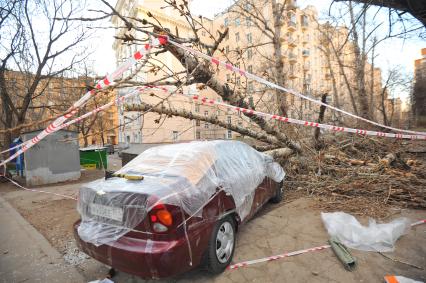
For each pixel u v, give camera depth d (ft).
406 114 114.32
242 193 10.89
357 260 9.19
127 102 12.94
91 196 8.54
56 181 32.19
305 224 12.62
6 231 14.60
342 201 15.38
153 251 6.89
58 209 18.93
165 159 10.27
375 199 15.29
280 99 26.73
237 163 11.73
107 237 7.66
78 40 39.93
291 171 21.38
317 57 113.09
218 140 12.41
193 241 7.71
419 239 10.39
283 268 9.05
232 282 8.43
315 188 18.01
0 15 33.96
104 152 48.93
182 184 8.34
